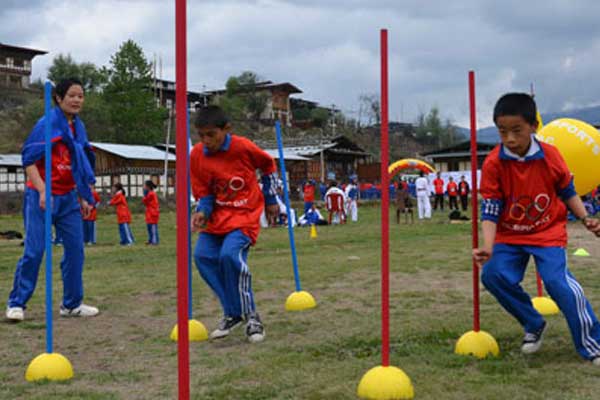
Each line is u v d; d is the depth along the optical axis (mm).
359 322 5055
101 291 7246
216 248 4668
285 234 16875
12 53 67188
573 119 5027
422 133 98250
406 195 20453
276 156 48531
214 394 3238
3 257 12352
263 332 4566
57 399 3283
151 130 55125
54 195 5594
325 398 3117
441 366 3635
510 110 3539
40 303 6566
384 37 3090
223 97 81750
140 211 33312
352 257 10031
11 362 4164
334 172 56312
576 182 4887
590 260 8883
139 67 55750
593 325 3633
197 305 6188
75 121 5723
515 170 3680
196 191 4660
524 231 3777
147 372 3814
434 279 7406
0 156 41688
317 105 95000
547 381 3287
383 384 3086
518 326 4680
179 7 2482
